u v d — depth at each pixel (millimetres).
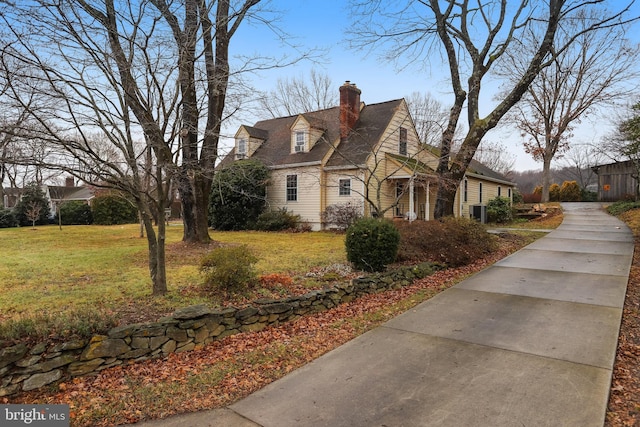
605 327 4207
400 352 3793
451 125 11195
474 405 2758
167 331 3846
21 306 4695
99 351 3412
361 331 4543
